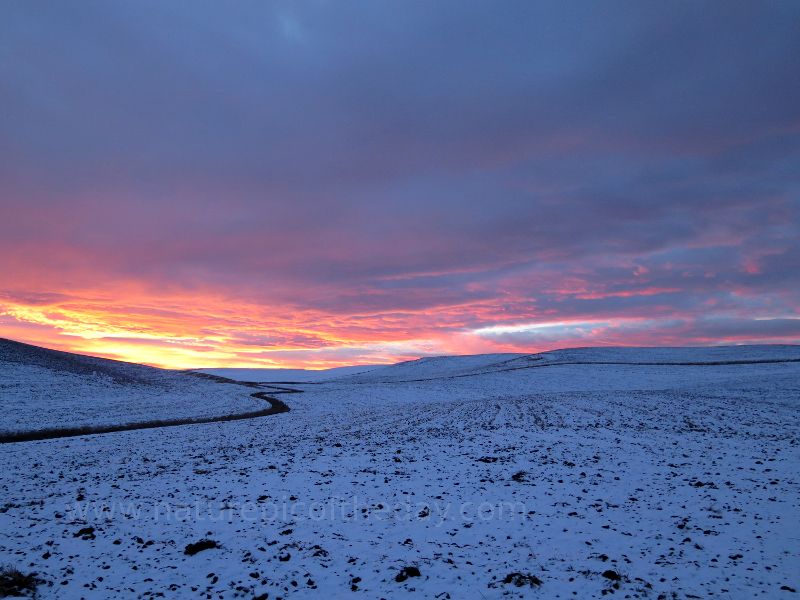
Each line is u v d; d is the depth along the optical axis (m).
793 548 8.62
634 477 14.30
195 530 10.65
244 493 13.63
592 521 10.64
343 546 9.61
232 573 8.44
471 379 82.25
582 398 37.88
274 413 46.31
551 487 13.54
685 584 7.46
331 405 52.66
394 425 29.20
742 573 7.73
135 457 20.45
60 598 7.50
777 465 14.81
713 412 26.98
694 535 9.50
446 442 21.36
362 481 14.77
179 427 32.31
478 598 7.30
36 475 16.98
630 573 7.95
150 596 7.59
